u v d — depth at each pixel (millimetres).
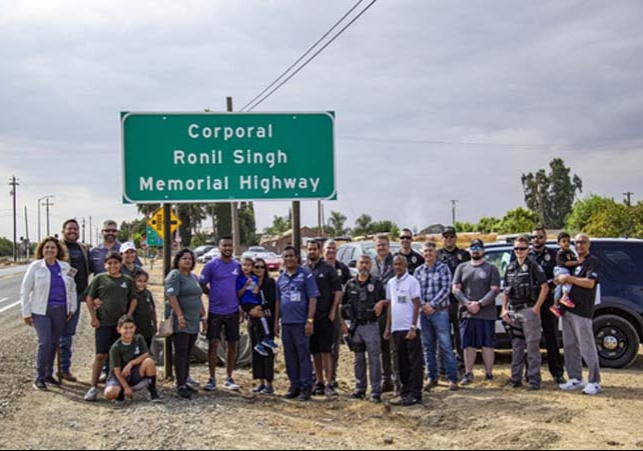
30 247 129875
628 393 10086
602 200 63000
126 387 9523
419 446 7672
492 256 12797
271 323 10492
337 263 11711
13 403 9562
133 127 11133
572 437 7906
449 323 10531
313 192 11500
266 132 11422
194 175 11242
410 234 11508
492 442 7738
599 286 12125
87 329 18500
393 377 10797
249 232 93500
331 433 8164
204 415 8844
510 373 11609
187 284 10039
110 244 11484
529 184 100250
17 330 17906
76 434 8188
